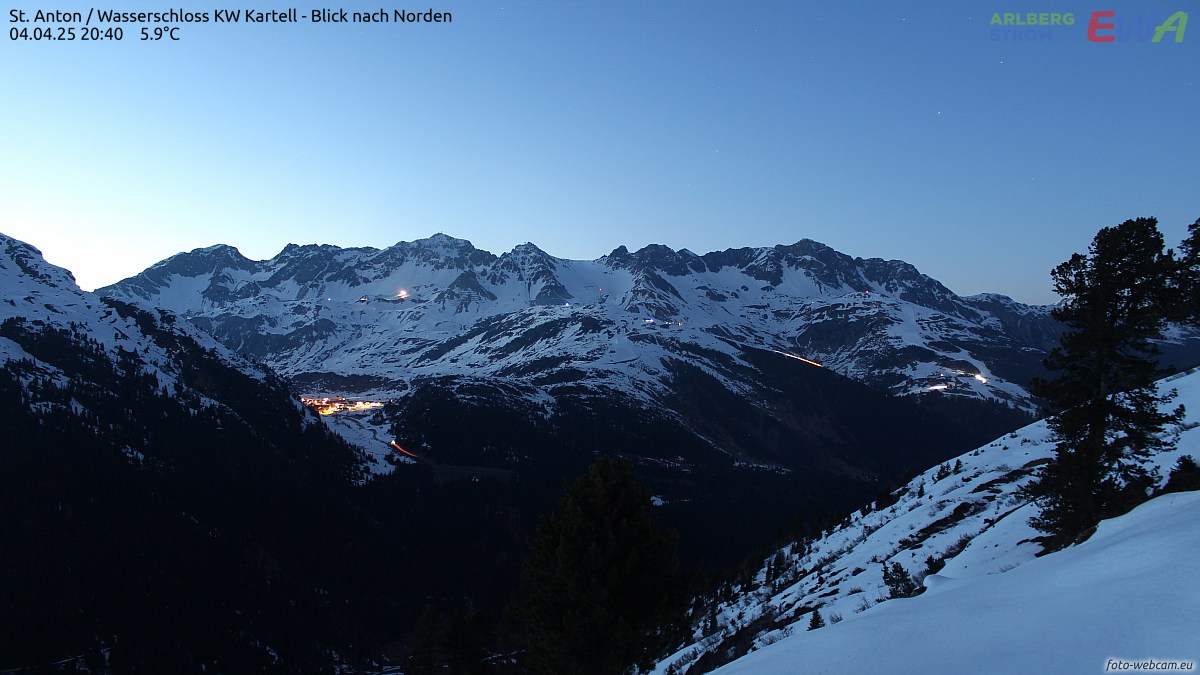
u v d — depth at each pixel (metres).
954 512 42.75
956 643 11.67
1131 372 27.06
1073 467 25.72
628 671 28.44
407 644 121.06
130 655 94.19
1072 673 8.81
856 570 41.53
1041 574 15.20
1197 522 13.52
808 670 12.89
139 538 117.44
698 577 28.81
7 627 89.50
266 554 134.25
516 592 29.14
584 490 27.45
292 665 106.06
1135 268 27.16
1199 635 8.51
